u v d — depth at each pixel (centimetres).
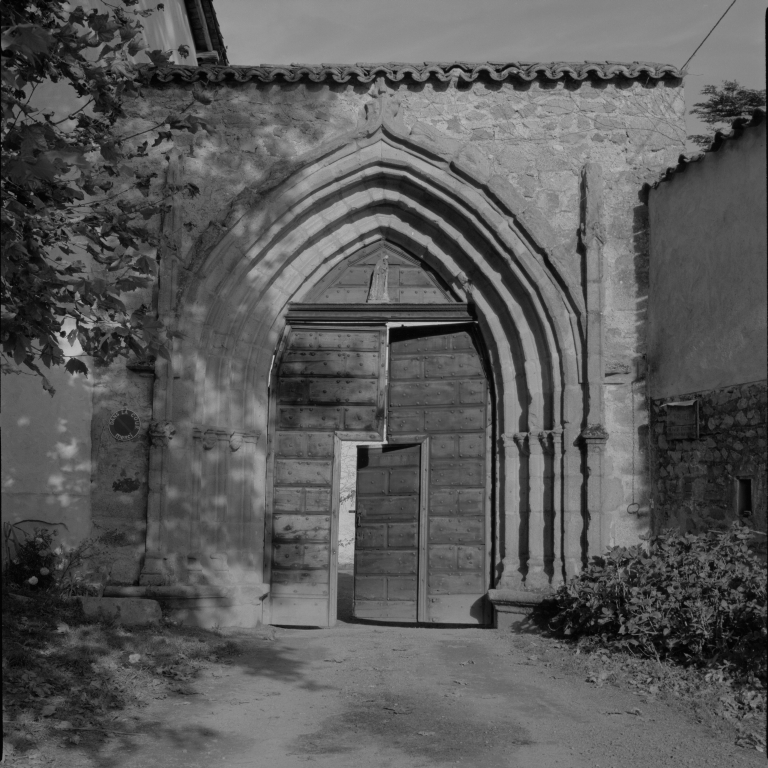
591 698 863
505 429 1323
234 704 835
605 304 1303
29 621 1011
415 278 1388
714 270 1120
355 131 1297
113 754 681
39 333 664
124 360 1278
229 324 1311
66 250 690
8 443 1233
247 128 1325
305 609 1341
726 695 833
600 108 1330
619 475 1279
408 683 928
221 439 1296
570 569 1238
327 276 1393
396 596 1353
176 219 1284
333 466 1366
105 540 1248
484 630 1259
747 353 1043
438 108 1330
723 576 951
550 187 1316
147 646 1005
